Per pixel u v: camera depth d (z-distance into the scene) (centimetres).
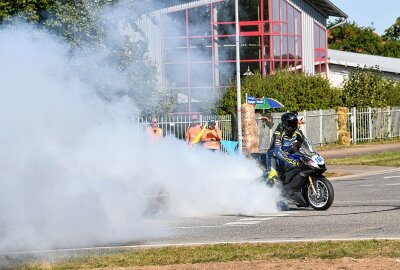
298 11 4359
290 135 1573
